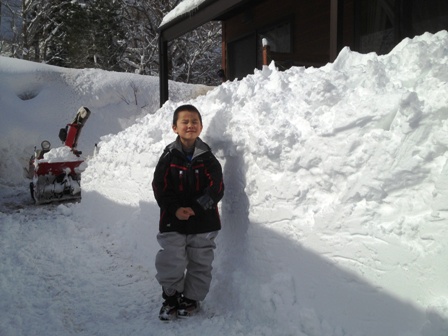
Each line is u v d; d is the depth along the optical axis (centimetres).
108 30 2436
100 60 2467
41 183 794
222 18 1070
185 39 2388
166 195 258
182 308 264
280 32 893
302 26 807
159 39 908
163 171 261
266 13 929
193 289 263
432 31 556
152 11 2575
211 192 254
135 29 2578
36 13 2523
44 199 797
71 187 800
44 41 2508
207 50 2497
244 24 1018
